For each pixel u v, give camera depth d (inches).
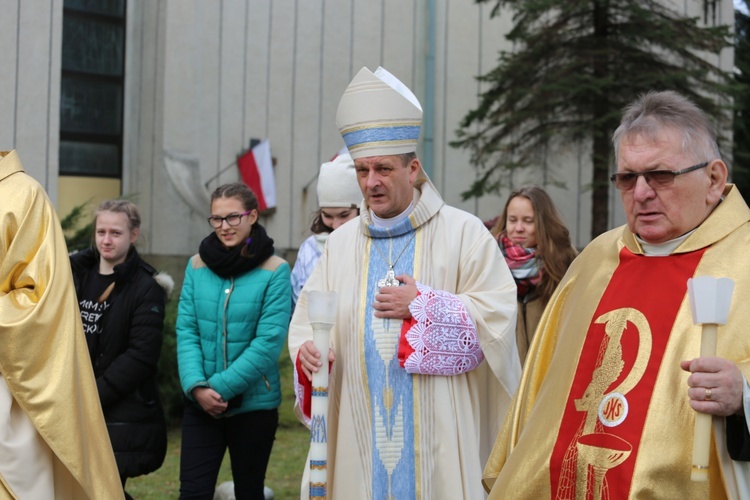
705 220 109.5
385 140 157.4
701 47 499.8
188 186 524.7
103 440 159.9
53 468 158.1
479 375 163.3
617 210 599.2
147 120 535.8
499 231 209.2
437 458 154.0
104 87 542.6
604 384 109.3
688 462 102.3
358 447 156.6
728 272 105.7
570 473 109.3
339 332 161.8
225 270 204.5
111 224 206.1
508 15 602.5
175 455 311.7
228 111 539.8
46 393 152.3
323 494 145.3
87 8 535.2
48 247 159.3
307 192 560.1
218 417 201.6
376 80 157.0
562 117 517.3
